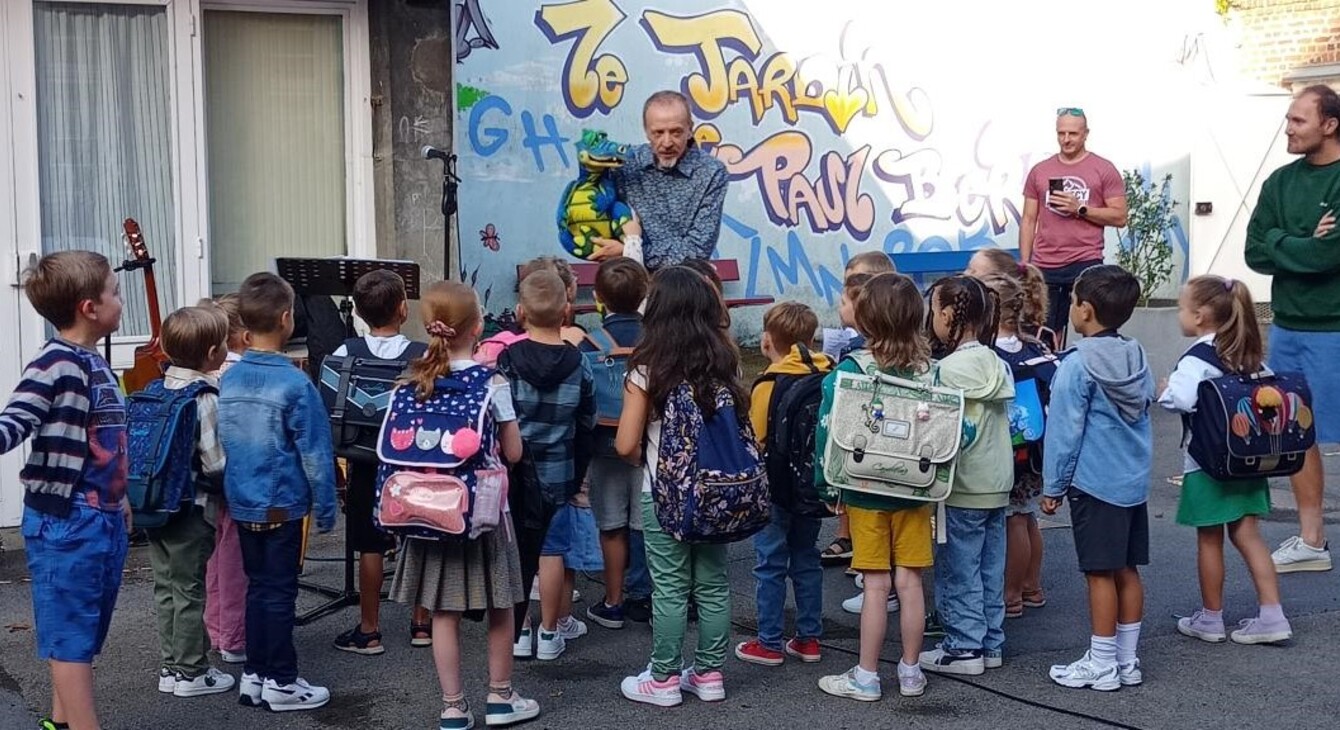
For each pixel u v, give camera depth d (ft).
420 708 16.80
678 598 16.83
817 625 18.57
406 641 19.22
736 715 16.62
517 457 16.05
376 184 26.58
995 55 38.93
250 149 25.90
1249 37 48.01
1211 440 18.43
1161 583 22.04
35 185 24.09
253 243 26.08
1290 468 18.62
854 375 16.58
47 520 14.16
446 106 26.86
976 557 17.92
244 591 18.51
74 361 14.26
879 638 17.04
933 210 38.50
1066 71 39.99
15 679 17.74
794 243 36.68
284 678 16.66
